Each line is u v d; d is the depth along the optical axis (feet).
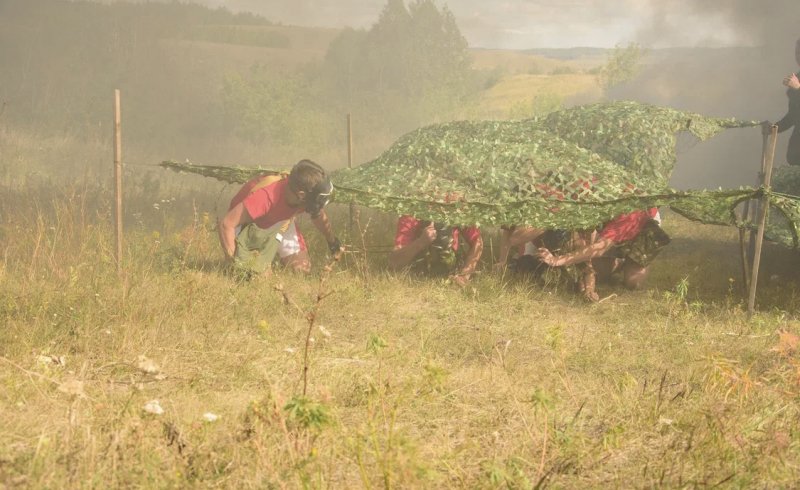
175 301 19.92
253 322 19.51
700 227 38.06
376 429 12.59
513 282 25.93
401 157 26.50
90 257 23.25
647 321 22.40
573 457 11.93
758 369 17.97
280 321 19.81
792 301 24.57
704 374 16.71
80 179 42.09
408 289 24.30
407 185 24.98
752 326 21.89
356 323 20.66
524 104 88.17
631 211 23.16
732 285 27.30
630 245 25.95
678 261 30.68
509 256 28.32
